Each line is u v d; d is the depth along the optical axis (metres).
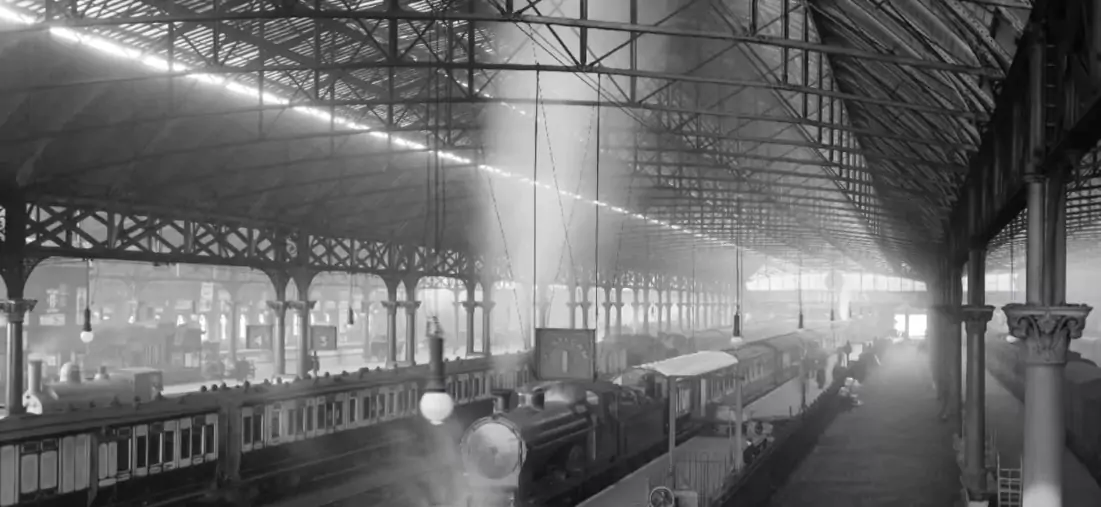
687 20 25.56
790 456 28.33
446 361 37.38
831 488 25.22
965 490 22.03
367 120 30.73
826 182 43.31
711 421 30.69
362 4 23.16
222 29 21.42
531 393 20.09
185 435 20.45
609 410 22.91
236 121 27.70
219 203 29.97
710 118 33.41
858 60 19.25
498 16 15.66
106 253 25.52
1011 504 20.28
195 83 23.88
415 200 40.03
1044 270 11.10
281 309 34.97
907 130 22.97
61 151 24.16
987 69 13.21
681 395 29.48
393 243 41.97
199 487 20.77
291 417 24.19
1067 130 9.03
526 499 17.84
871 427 37.44
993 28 12.91
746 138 26.38
